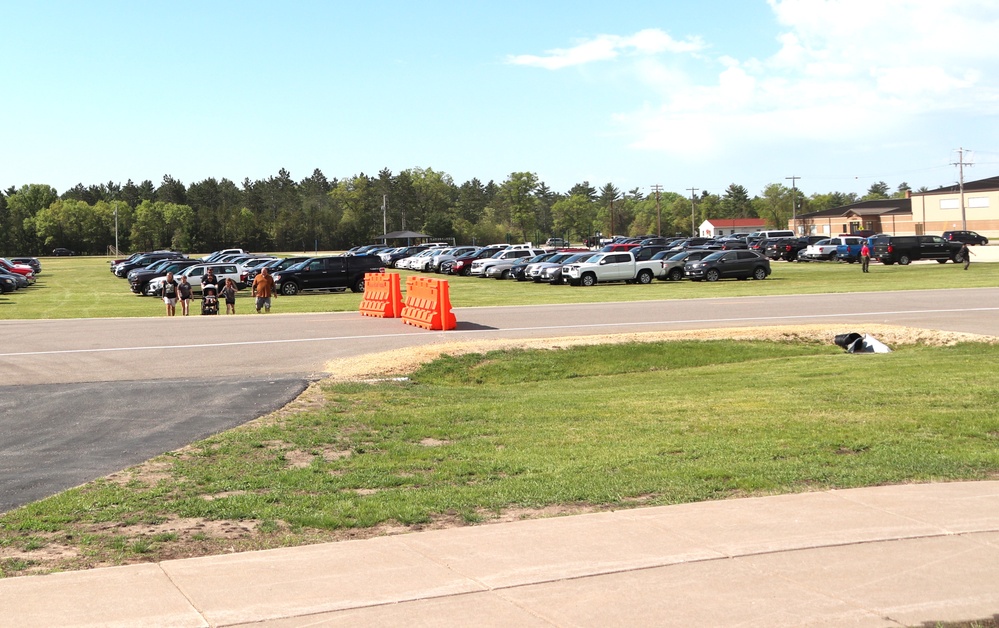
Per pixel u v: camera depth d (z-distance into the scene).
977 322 25.06
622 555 6.59
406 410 13.59
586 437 11.37
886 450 10.22
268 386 15.57
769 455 10.05
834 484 8.74
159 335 23.64
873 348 21.12
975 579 6.05
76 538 7.42
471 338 22.45
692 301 34.28
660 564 6.38
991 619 5.41
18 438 11.52
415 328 25.19
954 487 8.53
